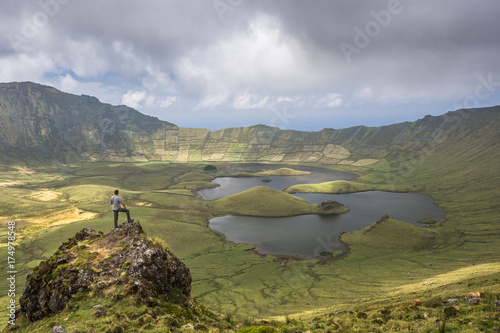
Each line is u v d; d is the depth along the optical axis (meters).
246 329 16.06
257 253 144.50
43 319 20.66
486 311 19.06
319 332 20.36
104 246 24.75
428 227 186.88
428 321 19.39
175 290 23.75
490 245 145.00
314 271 118.12
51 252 144.00
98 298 20.28
